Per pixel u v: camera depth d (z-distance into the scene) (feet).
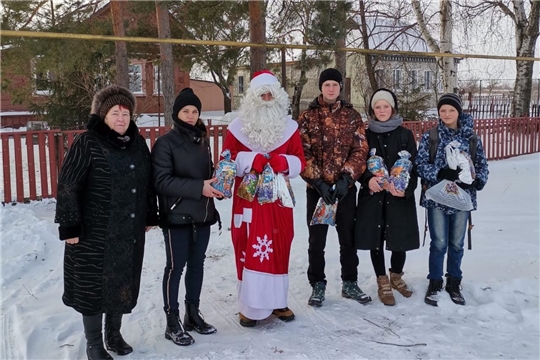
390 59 58.65
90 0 39.70
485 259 17.34
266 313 12.83
